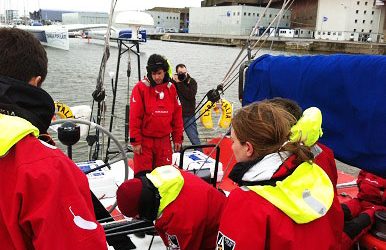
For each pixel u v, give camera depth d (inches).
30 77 44.2
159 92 160.2
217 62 1309.1
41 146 40.1
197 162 145.6
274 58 103.1
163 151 164.6
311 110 58.6
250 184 51.5
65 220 38.2
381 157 76.5
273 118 51.3
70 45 1865.2
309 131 55.9
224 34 2689.5
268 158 50.9
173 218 60.4
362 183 102.5
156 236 91.8
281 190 48.7
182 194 61.6
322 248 49.9
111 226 82.0
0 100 40.4
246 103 108.7
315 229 49.9
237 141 53.3
